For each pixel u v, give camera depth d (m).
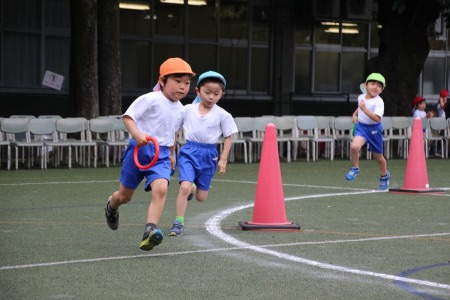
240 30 34.09
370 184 19.36
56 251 10.30
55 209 14.38
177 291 8.20
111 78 25.84
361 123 17.20
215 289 8.31
